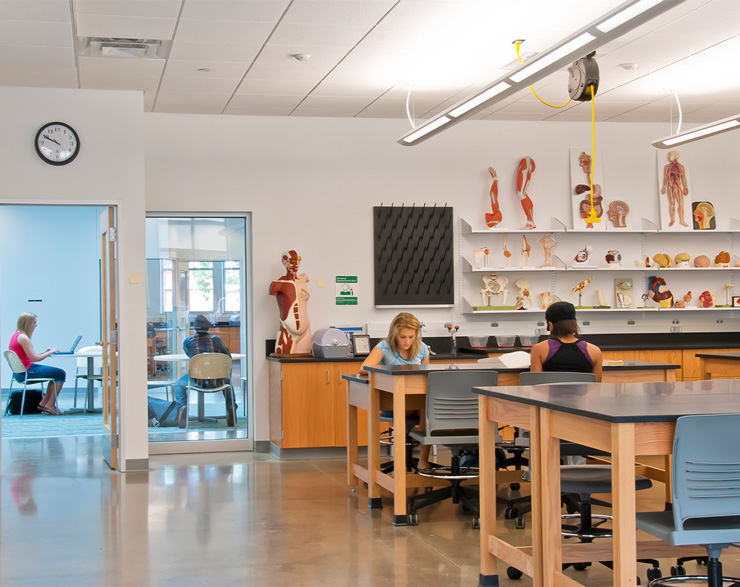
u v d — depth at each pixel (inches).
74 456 276.5
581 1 182.4
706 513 99.9
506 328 305.7
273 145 291.0
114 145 251.0
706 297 313.3
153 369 285.4
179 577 146.1
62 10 182.5
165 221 287.4
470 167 305.0
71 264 473.1
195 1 180.1
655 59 229.3
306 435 269.3
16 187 244.2
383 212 297.4
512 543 165.0
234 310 292.8
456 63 227.8
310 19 191.9
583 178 310.5
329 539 170.2
